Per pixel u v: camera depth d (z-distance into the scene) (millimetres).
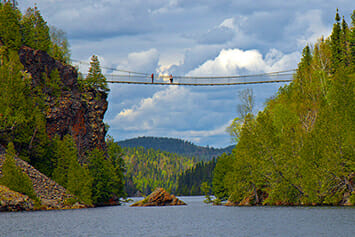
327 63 93688
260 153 82250
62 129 98188
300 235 35844
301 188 75688
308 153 72688
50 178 86062
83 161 100375
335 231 37344
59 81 100375
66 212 68812
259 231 39750
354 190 68812
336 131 70312
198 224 48781
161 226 46938
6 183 68750
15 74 87562
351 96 72312
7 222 49188
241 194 89500
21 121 84000
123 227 45719
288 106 88000
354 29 95688
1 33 95312
